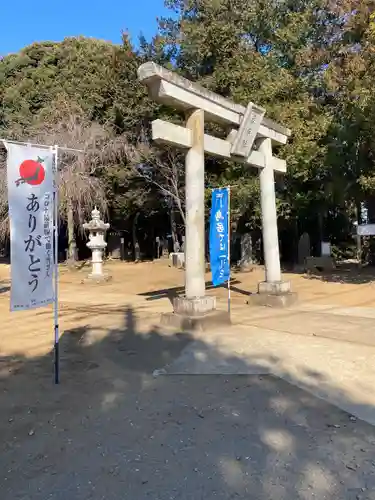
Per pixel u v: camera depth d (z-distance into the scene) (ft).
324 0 43.45
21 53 90.17
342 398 14.58
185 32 57.26
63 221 81.15
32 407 14.39
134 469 10.55
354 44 36.55
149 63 22.76
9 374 17.88
